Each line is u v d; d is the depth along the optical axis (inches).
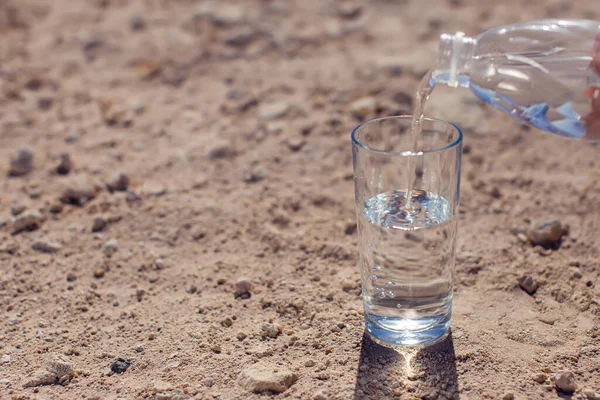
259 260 36.8
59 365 32.0
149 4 60.9
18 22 58.0
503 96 32.3
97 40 54.6
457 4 59.1
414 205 30.9
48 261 37.1
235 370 31.8
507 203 39.8
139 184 41.3
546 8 56.5
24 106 47.6
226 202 39.9
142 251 37.4
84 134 45.3
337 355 32.1
